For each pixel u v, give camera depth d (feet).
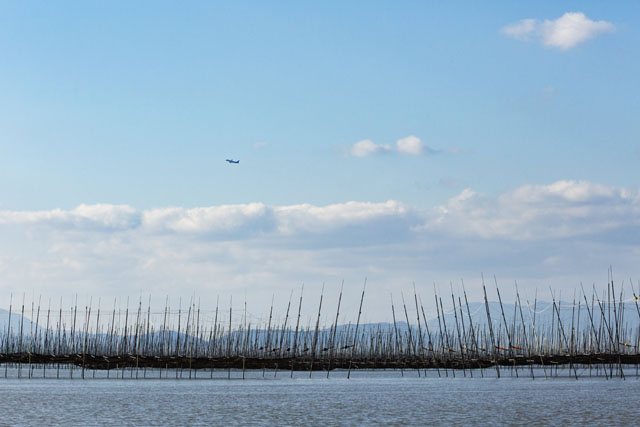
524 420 219.20
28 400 276.21
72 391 323.98
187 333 499.92
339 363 560.61
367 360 579.07
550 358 488.02
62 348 534.37
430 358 570.05
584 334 577.43
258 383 407.44
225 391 337.11
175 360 446.60
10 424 205.26
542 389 353.92
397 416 230.27
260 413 237.04
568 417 225.76
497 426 205.57
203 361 455.63
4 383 380.78
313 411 244.63
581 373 529.45
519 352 588.91
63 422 209.97
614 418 222.89
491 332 477.77
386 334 653.71
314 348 488.85
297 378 476.95
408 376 513.45
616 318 447.01
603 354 477.36
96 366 443.32
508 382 420.77
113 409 245.65
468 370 601.62
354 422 214.48
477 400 289.12
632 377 466.70
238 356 468.75
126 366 494.18
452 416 229.66
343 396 310.45
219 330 530.68
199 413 235.40
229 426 204.13
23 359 433.48
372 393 329.52
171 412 237.86
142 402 272.31
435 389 359.87
